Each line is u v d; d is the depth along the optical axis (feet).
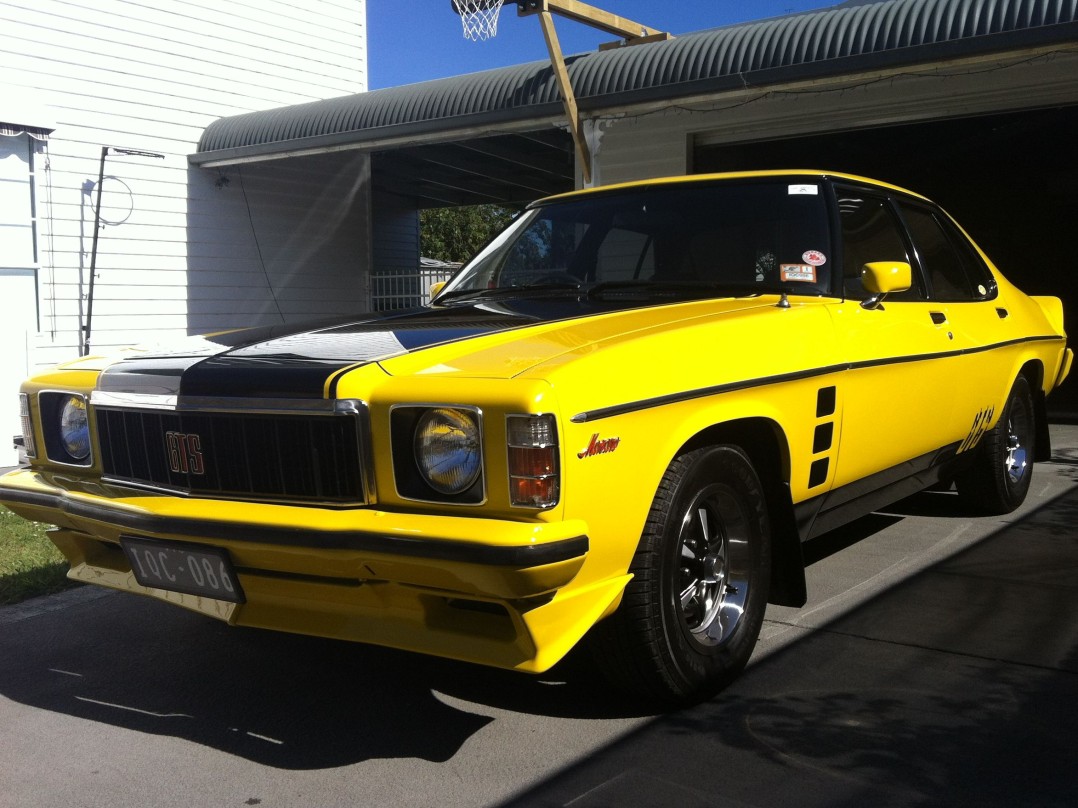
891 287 11.37
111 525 9.39
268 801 8.04
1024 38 24.43
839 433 11.25
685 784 8.02
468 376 7.90
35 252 37.45
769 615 12.02
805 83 27.86
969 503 16.96
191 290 43.24
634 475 8.38
